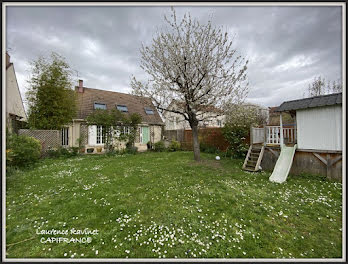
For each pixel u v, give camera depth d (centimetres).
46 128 911
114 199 350
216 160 812
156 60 744
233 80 712
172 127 1967
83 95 1363
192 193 385
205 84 713
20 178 493
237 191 400
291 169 573
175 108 811
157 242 219
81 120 1155
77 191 395
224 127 931
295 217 283
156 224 258
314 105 503
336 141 472
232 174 559
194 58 680
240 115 903
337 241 225
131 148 1127
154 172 578
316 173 516
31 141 716
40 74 881
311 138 526
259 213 296
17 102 1073
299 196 374
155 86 746
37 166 670
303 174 532
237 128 869
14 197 358
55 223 261
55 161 791
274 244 220
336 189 412
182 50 693
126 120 1127
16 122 920
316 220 275
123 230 245
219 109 772
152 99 760
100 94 1483
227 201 344
